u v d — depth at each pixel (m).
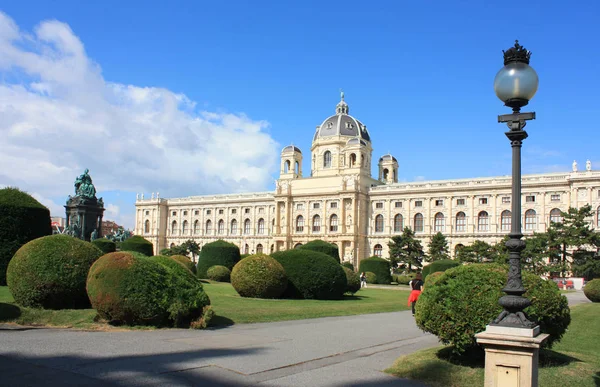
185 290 26.23
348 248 129.50
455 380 16.56
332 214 134.88
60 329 23.78
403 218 127.00
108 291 24.58
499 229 113.06
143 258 26.28
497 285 17.88
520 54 13.54
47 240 28.38
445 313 18.02
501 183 113.25
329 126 147.00
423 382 16.52
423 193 123.88
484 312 17.41
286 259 44.75
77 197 71.81
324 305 39.47
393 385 16.02
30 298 27.08
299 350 20.80
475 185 116.31
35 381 14.26
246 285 41.53
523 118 13.11
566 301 18.95
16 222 37.22
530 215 109.75
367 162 140.50
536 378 12.11
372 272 87.62
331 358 19.59
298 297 44.22
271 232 148.75
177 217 169.88
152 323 25.41
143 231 174.38
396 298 51.66
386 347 22.69
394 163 147.88
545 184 107.62
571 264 86.69
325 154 145.50
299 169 151.88
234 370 16.72
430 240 116.62
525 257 87.56
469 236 116.12
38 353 17.78
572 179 102.88
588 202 101.31
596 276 85.12
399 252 106.62
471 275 18.55
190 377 15.55
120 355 18.16
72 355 17.75
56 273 27.30
